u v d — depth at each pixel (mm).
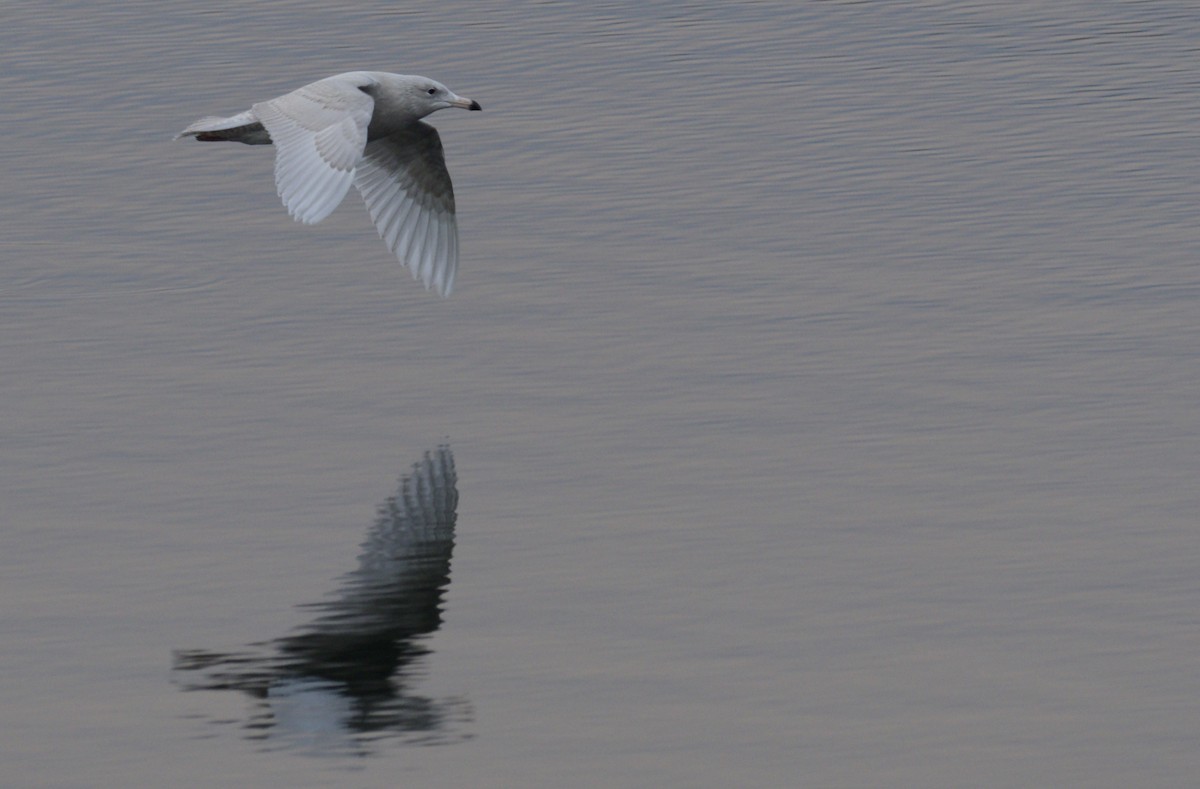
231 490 17906
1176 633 14562
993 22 36531
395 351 21562
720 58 34406
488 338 21828
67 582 16000
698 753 13000
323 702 13883
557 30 36750
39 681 14312
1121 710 13461
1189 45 34250
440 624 15047
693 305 22609
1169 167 27188
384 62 34656
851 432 18828
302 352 21625
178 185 28047
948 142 28922
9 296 23812
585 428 19156
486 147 29484
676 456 18359
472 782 12680
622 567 15984
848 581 15609
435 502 17453
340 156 13477
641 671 14180
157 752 13227
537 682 14070
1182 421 18812
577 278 23703
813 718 13445
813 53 34656
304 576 16000
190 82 33500
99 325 22703
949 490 17391
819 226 25328
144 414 19922
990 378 20094
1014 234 24719
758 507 17141
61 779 12922
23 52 35938
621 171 28047
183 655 14633
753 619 14977
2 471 18500
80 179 28438
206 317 22891
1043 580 15523
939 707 13562
